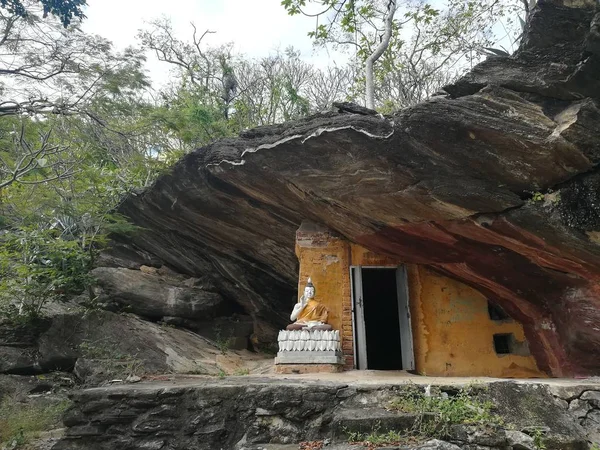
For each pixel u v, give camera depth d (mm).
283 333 9078
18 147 13375
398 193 7984
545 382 6543
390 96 16734
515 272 8406
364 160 7910
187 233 13453
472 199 7297
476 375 9422
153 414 6484
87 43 11852
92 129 14766
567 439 5207
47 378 10648
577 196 6656
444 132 6938
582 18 5855
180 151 14469
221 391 6426
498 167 6926
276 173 9133
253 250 12828
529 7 9828
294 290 13609
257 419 6141
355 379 7391
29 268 11328
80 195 13203
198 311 13477
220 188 11000
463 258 8898
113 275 13094
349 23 11398
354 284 10070
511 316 9758
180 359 11164
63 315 11414
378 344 14820
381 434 5316
